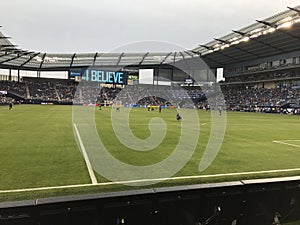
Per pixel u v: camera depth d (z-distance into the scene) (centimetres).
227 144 1238
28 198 532
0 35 4159
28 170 730
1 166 768
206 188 366
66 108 4450
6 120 2162
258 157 966
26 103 6400
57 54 6078
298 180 411
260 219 394
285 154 1032
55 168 755
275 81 5828
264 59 5972
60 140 1231
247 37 4406
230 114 4184
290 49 5075
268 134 1659
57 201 309
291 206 409
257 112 5256
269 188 396
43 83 7325
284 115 4306
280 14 3647
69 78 7456
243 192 383
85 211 319
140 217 340
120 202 331
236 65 6888
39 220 304
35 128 1659
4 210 291
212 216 368
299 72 5216
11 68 7212
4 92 6206
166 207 350
